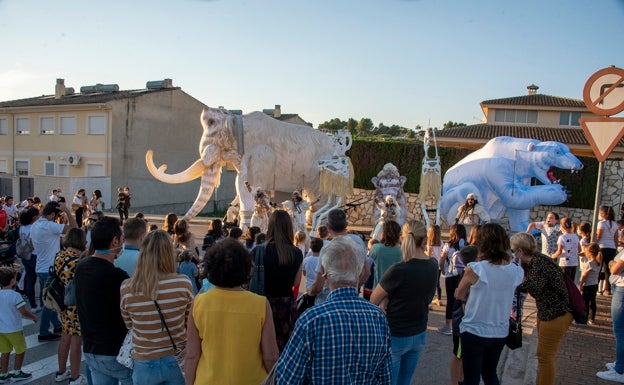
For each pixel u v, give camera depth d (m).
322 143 15.20
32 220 8.02
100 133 27.00
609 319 8.00
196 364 2.98
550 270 4.50
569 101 30.19
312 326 2.50
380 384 2.66
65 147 28.09
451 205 14.26
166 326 3.46
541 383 4.62
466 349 4.11
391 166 12.41
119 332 3.80
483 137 27.25
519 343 4.34
